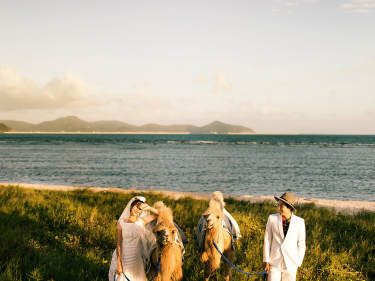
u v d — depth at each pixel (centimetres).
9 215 966
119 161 4734
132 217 489
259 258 687
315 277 626
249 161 4888
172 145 10581
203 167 4000
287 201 448
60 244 772
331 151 7675
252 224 900
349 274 618
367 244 860
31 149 7825
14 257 655
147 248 510
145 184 2705
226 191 2428
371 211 1520
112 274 495
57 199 1344
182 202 1454
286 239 448
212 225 538
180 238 552
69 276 590
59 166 3994
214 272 614
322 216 1278
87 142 12794
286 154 6550
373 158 5575
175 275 502
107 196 1504
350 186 2695
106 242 809
